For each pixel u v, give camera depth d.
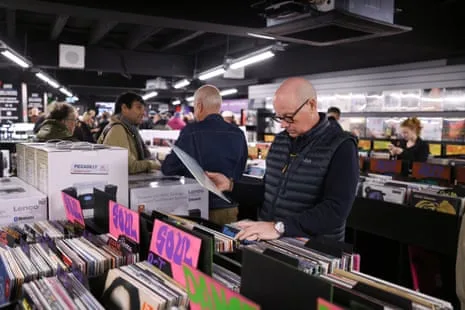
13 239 1.38
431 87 8.23
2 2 3.91
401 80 8.80
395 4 5.31
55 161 1.74
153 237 1.17
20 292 1.10
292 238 1.41
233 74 9.65
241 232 1.38
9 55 6.84
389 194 3.48
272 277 0.85
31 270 1.14
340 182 1.67
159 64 9.77
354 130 9.82
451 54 7.22
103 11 4.17
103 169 1.85
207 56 9.62
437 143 8.11
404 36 5.58
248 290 0.91
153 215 1.45
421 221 3.18
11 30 7.10
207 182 1.56
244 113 12.26
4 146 3.77
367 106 9.59
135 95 3.14
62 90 15.75
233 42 8.45
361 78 9.69
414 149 5.07
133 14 4.29
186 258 1.03
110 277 1.11
